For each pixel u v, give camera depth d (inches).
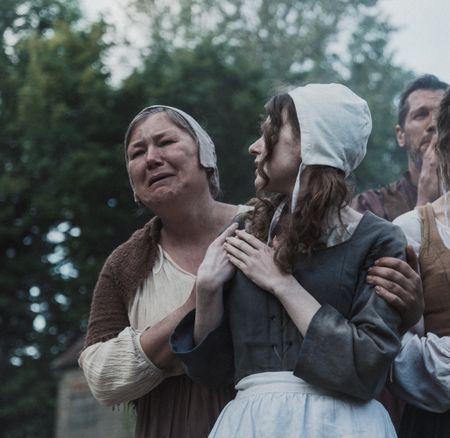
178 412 138.6
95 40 1034.7
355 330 111.9
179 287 143.2
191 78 951.6
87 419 894.4
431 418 134.2
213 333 121.3
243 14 1364.4
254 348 117.3
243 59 974.4
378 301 114.3
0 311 1069.8
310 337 112.0
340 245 119.0
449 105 146.0
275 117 123.6
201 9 1347.2
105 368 138.3
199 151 144.3
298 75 1215.6
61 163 1000.2
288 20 1385.3
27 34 1304.1
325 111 120.0
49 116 989.2
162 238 148.6
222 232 132.6
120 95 978.1
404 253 118.6
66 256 1064.8
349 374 109.9
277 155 123.2
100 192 962.1
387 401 165.9
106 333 144.7
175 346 122.3
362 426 111.5
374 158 1010.1
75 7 1349.7
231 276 122.3
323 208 117.3
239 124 914.7
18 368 1071.0
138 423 143.7
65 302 1065.5
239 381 118.6
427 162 183.2
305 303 115.2
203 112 932.0
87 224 964.0
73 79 1006.4
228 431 113.8
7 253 1083.9
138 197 145.3
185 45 991.0
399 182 212.5
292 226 117.4
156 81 968.9
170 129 143.4
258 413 112.6
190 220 145.3
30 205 1064.2
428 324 135.4
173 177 141.6
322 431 110.0
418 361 131.2
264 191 126.1
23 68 1139.3
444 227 138.3
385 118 1236.5
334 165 119.1
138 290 145.6
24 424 1041.5
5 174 1058.1
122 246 150.0
